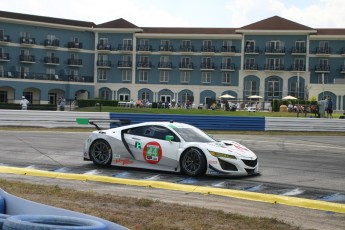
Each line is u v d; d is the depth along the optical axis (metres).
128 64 68.81
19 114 24.55
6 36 64.00
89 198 7.64
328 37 65.19
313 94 61.75
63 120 24.94
